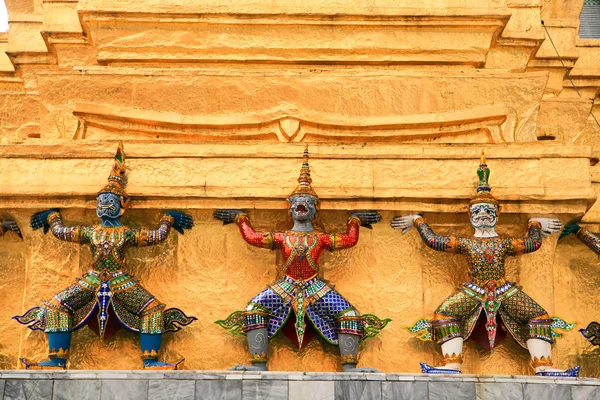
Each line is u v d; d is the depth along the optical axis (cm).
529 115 1677
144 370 1259
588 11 2244
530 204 1494
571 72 2006
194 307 1465
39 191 1470
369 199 1484
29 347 1444
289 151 1509
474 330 1444
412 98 1673
